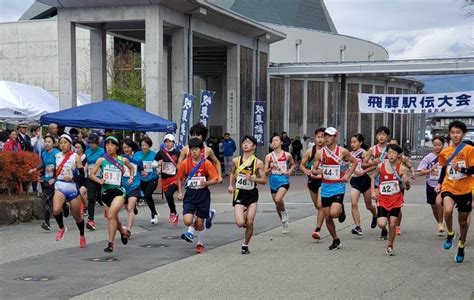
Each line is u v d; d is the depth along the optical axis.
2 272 8.65
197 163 10.13
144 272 8.66
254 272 8.66
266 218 14.87
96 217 14.81
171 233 12.46
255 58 35.78
